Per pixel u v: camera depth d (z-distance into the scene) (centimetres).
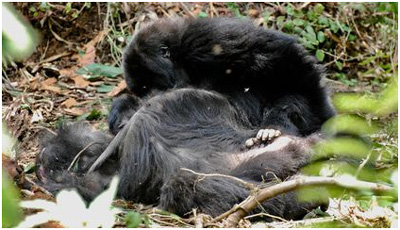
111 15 1656
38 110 1316
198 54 981
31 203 630
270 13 1698
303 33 1644
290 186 679
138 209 797
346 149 783
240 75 970
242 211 693
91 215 588
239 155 863
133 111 968
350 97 633
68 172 882
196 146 866
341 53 1694
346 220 734
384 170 905
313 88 968
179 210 755
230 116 931
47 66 1562
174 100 902
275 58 962
